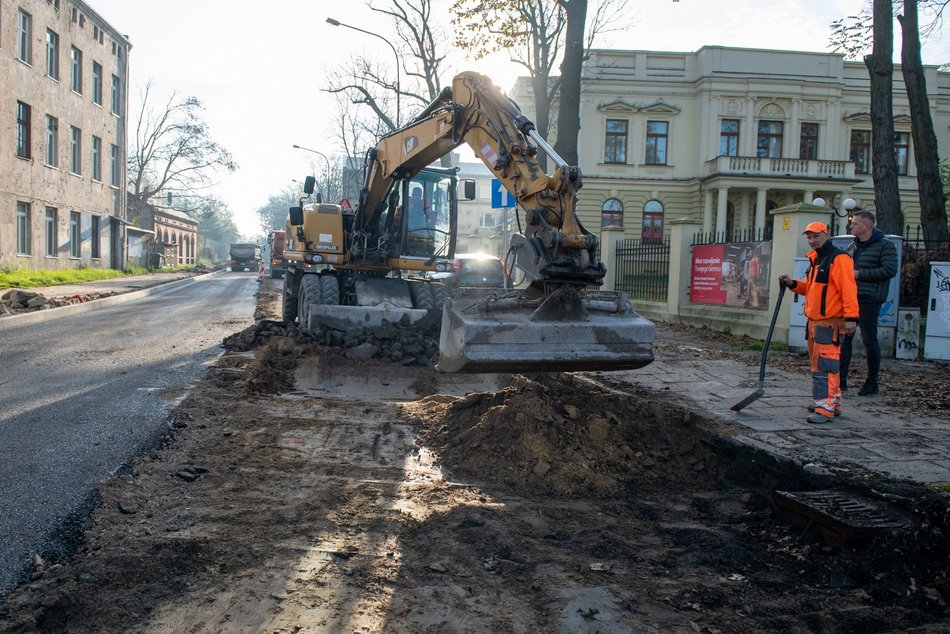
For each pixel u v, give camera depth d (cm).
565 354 519
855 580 370
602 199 3488
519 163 630
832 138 3466
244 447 568
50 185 2816
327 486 488
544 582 359
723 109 3425
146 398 716
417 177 1221
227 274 4959
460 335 507
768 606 343
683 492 518
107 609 312
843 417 639
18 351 1055
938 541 373
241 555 370
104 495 440
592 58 3434
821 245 629
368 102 2834
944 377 870
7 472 481
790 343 1082
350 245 1209
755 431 580
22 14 2595
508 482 509
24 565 347
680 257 1512
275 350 990
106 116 3456
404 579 356
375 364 969
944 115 3528
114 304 2064
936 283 1006
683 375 870
